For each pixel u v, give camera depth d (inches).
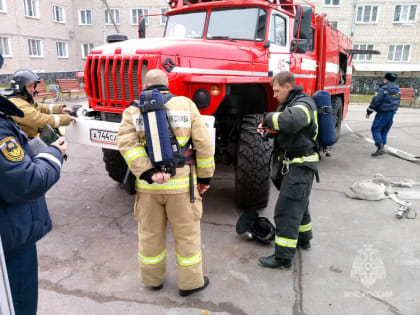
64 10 1026.7
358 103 706.8
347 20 974.4
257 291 98.9
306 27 147.9
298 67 184.9
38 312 89.6
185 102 86.2
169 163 80.0
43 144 62.3
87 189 178.5
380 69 890.1
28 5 917.8
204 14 172.4
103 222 141.5
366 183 174.7
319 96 106.3
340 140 318.3
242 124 141.4
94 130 125.4
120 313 89.7
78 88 592.4
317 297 96.3
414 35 964.0
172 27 181.6
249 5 162.2
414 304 93.4
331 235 131.9
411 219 145.5
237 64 138.1
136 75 123.7
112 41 160.1
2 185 51.8
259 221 127.6
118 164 169.5
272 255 114.0
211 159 88.1
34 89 125.9
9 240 56.6
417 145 296.8
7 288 46.7
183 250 91.7
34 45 954.1
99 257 115.9
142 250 93.6
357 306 92.6
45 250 119.9
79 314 89.1
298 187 103.1
